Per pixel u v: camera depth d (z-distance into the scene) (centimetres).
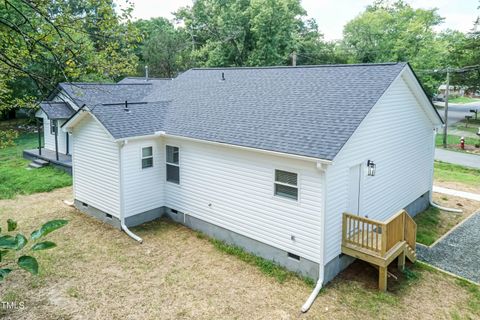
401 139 1201
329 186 859
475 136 3062
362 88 1030
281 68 1419
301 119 988
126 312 775
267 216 972
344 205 928
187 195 1195
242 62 3544
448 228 1270
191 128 1164
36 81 849
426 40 3669
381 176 1110
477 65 2959
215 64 3456
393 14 4100
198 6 3672
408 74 1127
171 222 1249
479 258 1046
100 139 1209
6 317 748
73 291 848
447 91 2689
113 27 873
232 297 830
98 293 841
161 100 1498
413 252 982
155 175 1247
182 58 3347
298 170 886
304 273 908
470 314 785
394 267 972
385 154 1114
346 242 917
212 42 3491
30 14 1052
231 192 1054
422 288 881
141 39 923
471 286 894
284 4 3294
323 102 1034
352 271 948
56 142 1939
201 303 808
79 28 860
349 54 3966
